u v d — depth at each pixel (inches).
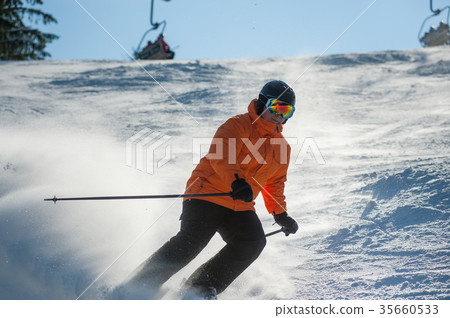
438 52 1295.5
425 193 291.4
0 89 856.9
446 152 429.1
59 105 730.8
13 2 2223.2
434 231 242.2
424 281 193.3
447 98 778.2
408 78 1006.4
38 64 1216.2
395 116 684.1
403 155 438.3
